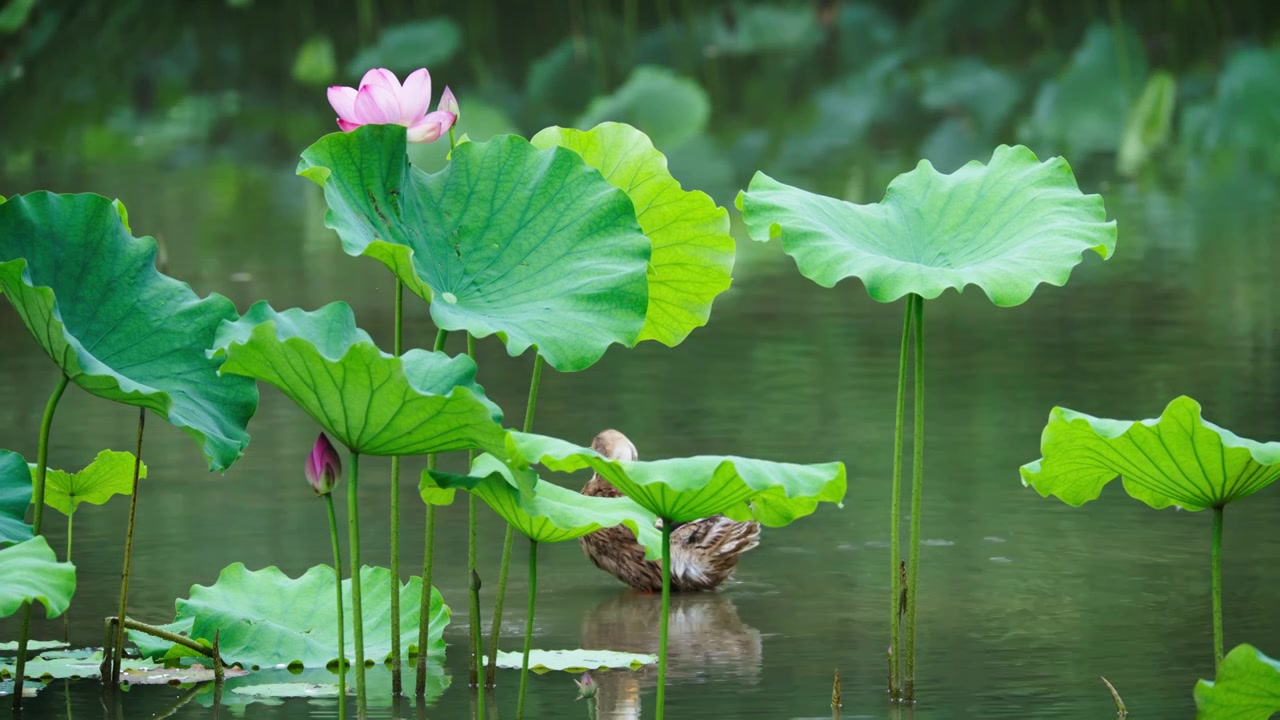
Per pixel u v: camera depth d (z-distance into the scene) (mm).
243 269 21500
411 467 13312
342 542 10953
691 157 31641
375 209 7707
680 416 14523
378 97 7992
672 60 46875
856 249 8062
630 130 8711
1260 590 9883
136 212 26188
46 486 9148
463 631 9414
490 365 16969
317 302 19219
